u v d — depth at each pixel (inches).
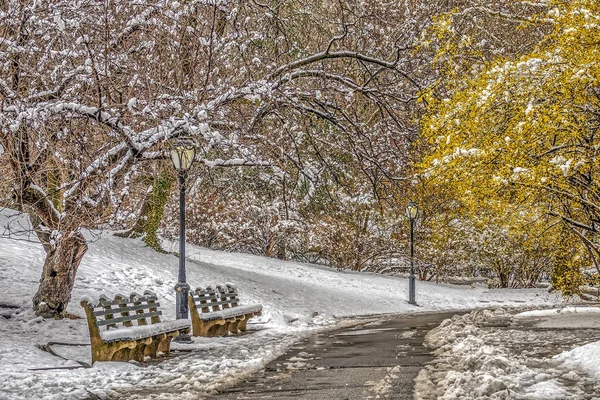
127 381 362.9
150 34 478.3
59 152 449.7
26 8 421.1
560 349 387.2
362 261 1359.5
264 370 377.7
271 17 634.8
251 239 1315.2
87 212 455.2
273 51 673.0
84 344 477.1
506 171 408.2
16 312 530.0
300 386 319.9
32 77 451.8
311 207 1182.3
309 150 790.5
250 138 572.1
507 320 607.2
